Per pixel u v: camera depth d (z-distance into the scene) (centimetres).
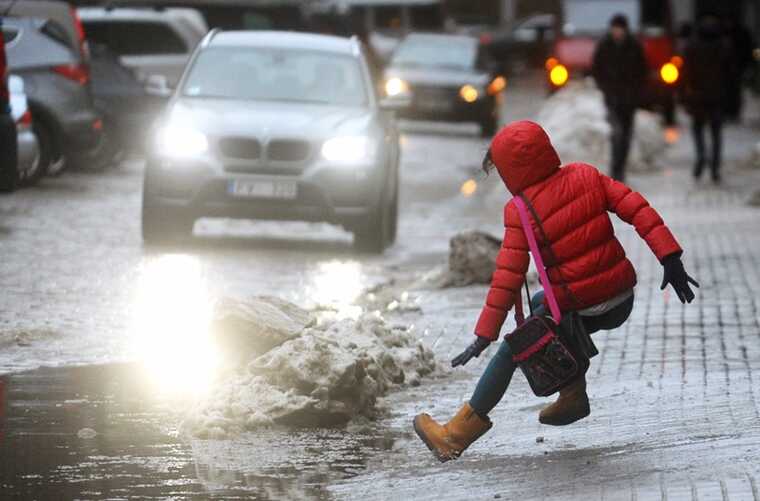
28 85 5303
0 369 2375
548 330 1736
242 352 2250
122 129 6100
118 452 1883
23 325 2730
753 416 1953
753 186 6081
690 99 6238
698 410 2012
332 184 3994
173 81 7188
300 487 1723
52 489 1711
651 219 1742
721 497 1549
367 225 4019
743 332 2689
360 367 2084
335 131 4022
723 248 3947
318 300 3134
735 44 10206
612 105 5900
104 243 4009
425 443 1800
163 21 7219
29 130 4716
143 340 2630
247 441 1950
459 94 8788
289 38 4441
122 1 8456
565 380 1741
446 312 2956
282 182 3984
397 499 1664
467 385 2302
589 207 1745
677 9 10975
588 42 9325
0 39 3841
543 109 6725
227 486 1730
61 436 1958
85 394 2205
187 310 2964
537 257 1736
